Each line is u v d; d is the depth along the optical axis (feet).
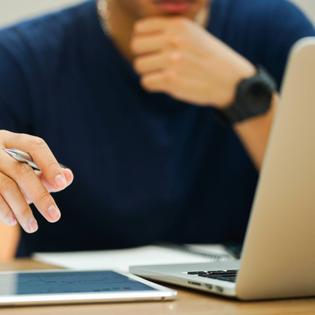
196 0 5.82
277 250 2.32
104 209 5.72
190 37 5.64
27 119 5.82
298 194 2.23
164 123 5.90
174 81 5.56
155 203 5.80
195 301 2.47
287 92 2.10
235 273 2.81
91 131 5.79
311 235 2.31
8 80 5.75
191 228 6.05
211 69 5.59
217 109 5.78
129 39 5.86
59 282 2.69
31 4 7.54
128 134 5.82
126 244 5.83
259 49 6.45
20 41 5.92
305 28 6.51
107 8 5.89
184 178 5.97
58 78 5.85
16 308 2.29
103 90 5.85
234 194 6.13
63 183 2.67
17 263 3.99
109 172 5.74
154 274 2.91
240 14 6.44
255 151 5.74
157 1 5.66
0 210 2.73
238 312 2.28
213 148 6.11
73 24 6.02
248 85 5.55
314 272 2.43
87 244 5.79
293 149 2.16
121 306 2.36
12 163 2.73
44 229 5.70
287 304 2.42
